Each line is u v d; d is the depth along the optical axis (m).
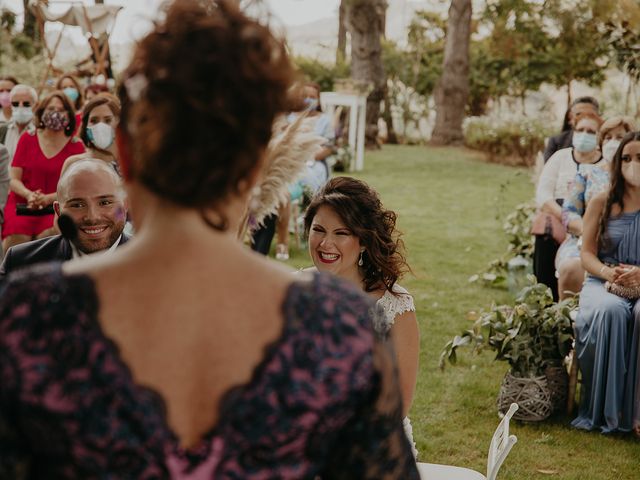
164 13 0.99
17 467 0.94
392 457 1.03
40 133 5.95
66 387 0.91
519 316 4.79
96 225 3.07
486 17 27.41
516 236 7.90
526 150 20.53
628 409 4.60
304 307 0.98
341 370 0.96
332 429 0.98
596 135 6.12
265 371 0.94
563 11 24.39
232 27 0.97
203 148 0.94
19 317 0.93
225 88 0.94
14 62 23.08
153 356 0.93
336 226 2.96
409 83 29.78
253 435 0.93
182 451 0.92
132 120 0.98
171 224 0.96
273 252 9.09
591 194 5.74
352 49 22.23
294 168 2.33
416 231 10.96
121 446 0.91
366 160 19.89
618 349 4.59
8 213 5.87
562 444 4.50
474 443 4.52
